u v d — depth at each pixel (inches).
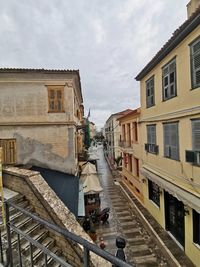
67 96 514.6
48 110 510.9
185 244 388.5
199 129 341.1
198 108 336.2
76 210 367.6
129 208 643.5
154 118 527.5
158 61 484.1
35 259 219.5
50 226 99.9
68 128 518.6
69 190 429.7
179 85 397.1
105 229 506.9
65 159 518.3
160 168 499.5
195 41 342.0
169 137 448.1
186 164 378.9
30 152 508.4
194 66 347.6
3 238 219.0
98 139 4293.8
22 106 502.6
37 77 503.2
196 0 433.7
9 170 341.7
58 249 257.4
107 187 916.6
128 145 847.7
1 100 496.1
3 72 484.7
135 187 768.3
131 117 776.9
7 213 141.2
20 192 318.0
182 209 414.3
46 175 471.8
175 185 412.5
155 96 519.5
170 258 379.9
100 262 217.3
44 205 278.1
